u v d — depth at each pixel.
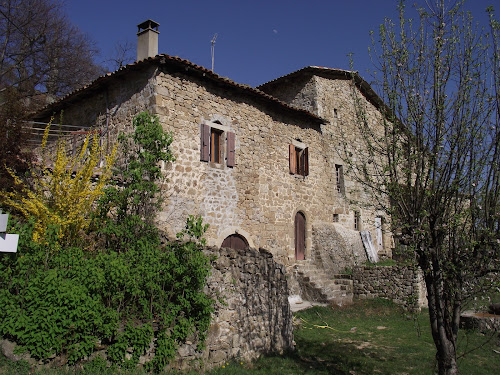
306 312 11.55
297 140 14.94
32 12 21.45
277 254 13.20
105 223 7.26
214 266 7.00
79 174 7.86
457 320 5.48
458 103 5.30
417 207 5.55
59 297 5.07
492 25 5.35
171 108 10.18
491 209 5.08
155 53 11.13
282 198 13.77
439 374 5.52
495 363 7.99
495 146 5.07
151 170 7.57
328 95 16.80
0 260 5.24
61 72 23.19
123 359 5.39
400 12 5.98
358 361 7.87
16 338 4.94
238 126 12.22
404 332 10.20
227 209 11.51
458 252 5.38
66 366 5.02
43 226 6.97
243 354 7.12
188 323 6.15
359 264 15.80
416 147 5.60
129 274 5.72
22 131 8.88
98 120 11.78
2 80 20.16
